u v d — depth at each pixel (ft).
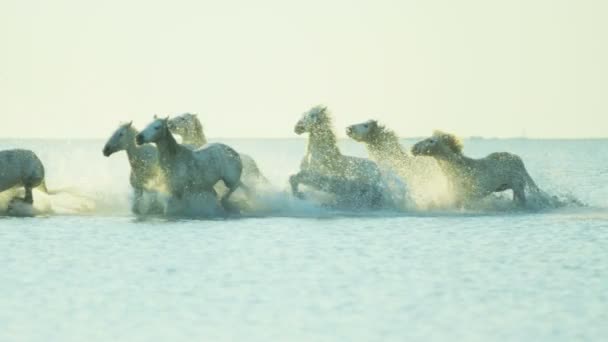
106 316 159.63
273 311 163.12
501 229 277.03
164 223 287.69
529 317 158.71
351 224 288.51
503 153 334.65
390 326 152.46
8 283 187.93
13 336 146.30
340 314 160.86
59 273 199.21
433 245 242.99
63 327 152.05
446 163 327.67
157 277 194.70
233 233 264.52
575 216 313.53
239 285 186.39
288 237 257.14
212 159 308.19
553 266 209.77
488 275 198.08
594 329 150.10
